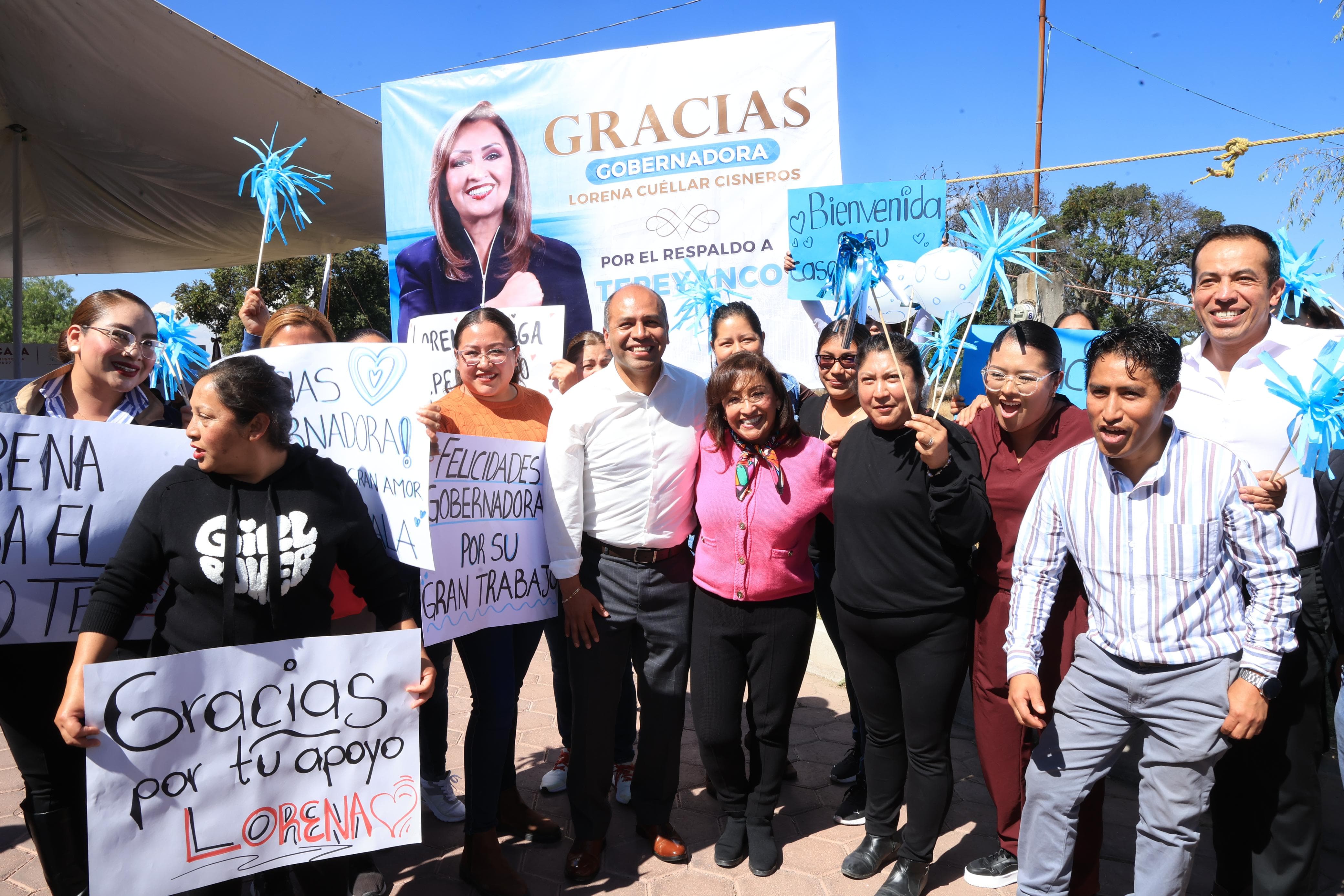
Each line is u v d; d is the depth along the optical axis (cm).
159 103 625
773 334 444
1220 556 213
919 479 259
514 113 475
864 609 269
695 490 295
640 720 307
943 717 265
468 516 268
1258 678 204
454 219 489
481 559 273
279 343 292
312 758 210
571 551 281
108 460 235
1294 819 246
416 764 222
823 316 433
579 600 283
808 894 279
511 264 482
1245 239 250
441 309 496
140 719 188
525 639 309
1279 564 206
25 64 600
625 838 317
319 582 209
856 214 405
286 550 201
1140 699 216
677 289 458
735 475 282
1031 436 264
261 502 202
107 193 835
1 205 856
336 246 948
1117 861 298
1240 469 211
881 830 289
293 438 260
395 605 225
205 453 194
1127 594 217
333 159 675
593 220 468
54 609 229
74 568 231
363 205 777
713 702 290
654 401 284
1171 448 214
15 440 223
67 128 691
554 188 472
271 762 205
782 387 281
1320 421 202
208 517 198
